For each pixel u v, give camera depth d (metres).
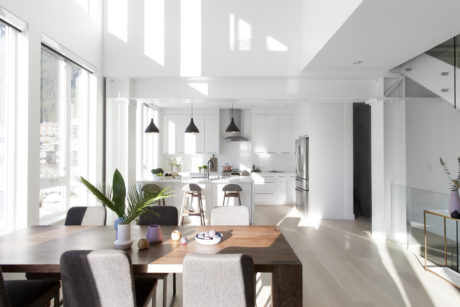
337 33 2.92
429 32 2.89
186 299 1.44
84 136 3.98
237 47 4.32
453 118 3.94
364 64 3.92
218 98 4.52
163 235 2.23
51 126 3.24
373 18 2.60
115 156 4.52
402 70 4.21
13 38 2.66
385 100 4.31
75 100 3.77
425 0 2.28
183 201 5.11
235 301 1.42
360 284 2.90
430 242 3.55
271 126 7.45
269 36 4.33
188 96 4.51
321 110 5.90
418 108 4.24
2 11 2.42
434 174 4.07
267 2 4.35
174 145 7.32
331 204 5.89
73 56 3.53
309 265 3.39
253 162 7.81
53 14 3.11
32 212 2.77
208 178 5.85
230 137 7.39
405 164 4.32
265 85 4.50
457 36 3.23
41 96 3.07
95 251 1.45
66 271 1.46
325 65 3.97
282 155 7.80
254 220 5.66
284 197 7.43
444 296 2.67
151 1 4.33
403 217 4.18
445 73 3.41
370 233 4.81
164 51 4.31
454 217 3.02
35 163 2.81
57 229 2.40
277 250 1.88
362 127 6.68
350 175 5.90
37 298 1.80
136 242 2.05
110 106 4.41
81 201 3.89
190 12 4.33
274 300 1.65
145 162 6.43
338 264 3.43
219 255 1.42
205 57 4.31
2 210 2.59
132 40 4.31
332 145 5.90
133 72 4.30
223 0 4.35
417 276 3.09
